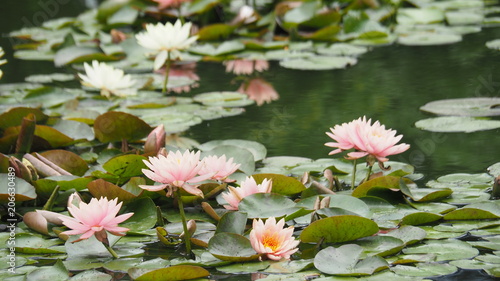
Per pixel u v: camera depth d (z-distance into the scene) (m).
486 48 9.72
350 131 4.62
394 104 7.26
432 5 13.59
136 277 3.48
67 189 4.92
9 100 7.82
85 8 14.59
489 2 14.26
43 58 10.34
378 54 9.86
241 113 7.28
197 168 3.78
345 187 5.01
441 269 3.52
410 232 4.00
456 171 5.31
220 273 3.60
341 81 8.44
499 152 5.73
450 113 6.76
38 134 6.08
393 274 3.47
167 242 4.02
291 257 3.82
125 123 6.31
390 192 4.73
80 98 7.94
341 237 3.98
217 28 11.04
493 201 4.49
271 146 6.11
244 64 9.73
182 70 9.52
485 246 3.84
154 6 12.16
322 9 11.42
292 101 7.63
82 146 6.30
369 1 12.14
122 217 3.78
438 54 9.57
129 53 10.38
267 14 12.23
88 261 3.81
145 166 5.00
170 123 6.90
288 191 4.84
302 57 9.83
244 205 4.30
